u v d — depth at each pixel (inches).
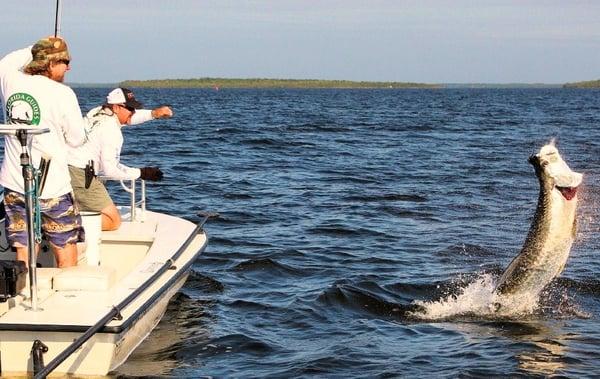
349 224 550.3
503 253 467.8
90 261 291.0
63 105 257.9
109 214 330.6
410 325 323.0
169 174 832.3
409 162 1007.6
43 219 265.0
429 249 475.2
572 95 6614.2
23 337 232.1
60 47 261.3
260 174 851.4
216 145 1215.6
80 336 229.1
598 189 773.3
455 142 1360.7
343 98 5113.2
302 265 425.4
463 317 334.0
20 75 259.8
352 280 387.9
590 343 300.2
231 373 265.4
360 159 1042.1
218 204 636.7
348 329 315.9
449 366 275.4
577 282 388.2
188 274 354.9
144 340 289.0
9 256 300.2
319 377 265.0
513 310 336.2
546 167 306.5
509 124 1951.3
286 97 5211.6
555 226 310.7
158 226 355.6
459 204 655.1
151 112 342.3
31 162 256.2
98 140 326.6
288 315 331.9
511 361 280.4
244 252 452.4
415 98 5344.5
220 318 325.1
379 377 265.7
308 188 741.9
